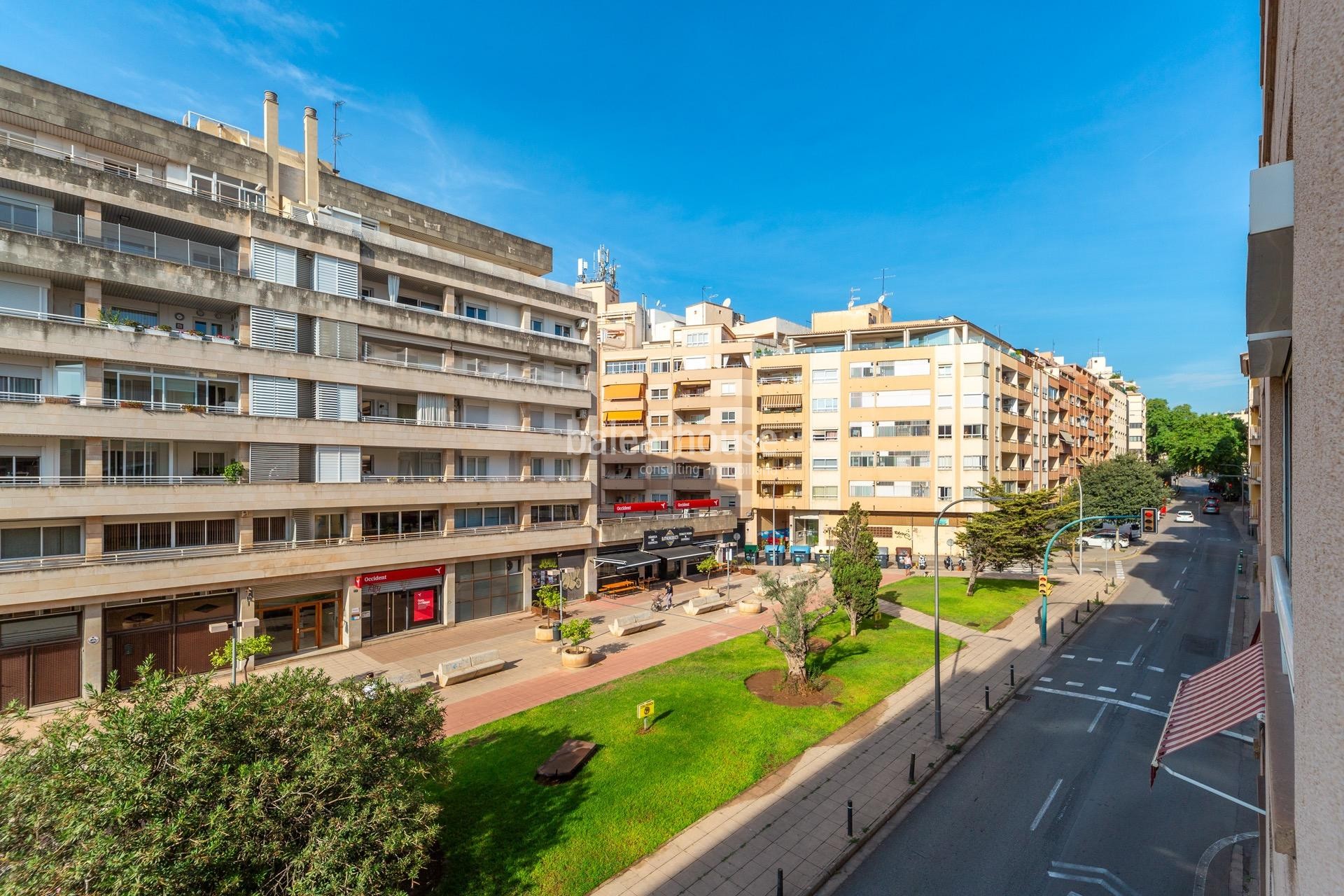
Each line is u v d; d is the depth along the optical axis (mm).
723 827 13891
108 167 23594
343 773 8938
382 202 30859
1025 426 55625
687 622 31391
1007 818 14641
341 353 26703
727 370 55062
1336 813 2031
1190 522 70062
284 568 24609
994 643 27766
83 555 21000
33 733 18531
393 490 27969
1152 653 26422
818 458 53000
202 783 8227
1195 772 16578
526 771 15703
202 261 24359
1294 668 2936
